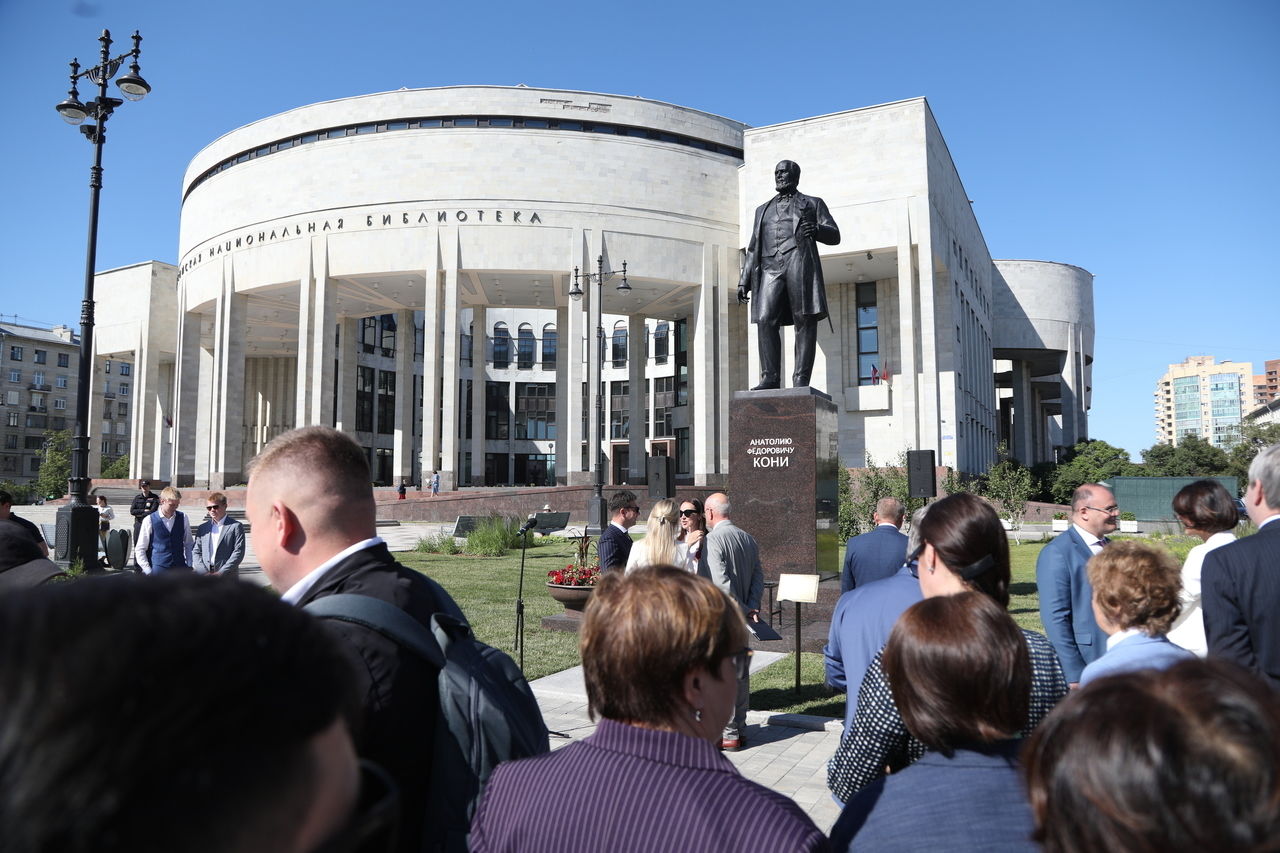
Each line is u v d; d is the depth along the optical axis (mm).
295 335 58375
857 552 6656
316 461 2318
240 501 41469
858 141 39875
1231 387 191250
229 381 46469
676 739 1951
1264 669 3529
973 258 51844
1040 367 73000
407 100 44719
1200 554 4504
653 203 44656
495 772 2049
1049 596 4891
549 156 43938
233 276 47125
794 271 12195
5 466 90250
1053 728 1270
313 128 45812
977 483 34344
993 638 2125
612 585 2242
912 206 38625
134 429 56344
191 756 689
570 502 38750
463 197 43500
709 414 44281
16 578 4234
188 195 52812
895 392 42750
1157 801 1073
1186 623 4551
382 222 43781
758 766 6246
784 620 11266
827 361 44562
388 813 975
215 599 829
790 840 1739
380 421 66000
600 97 45062
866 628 3643
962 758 2102
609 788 1864
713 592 2135
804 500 11281
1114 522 4914
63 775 620
